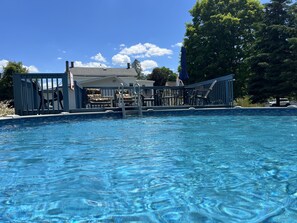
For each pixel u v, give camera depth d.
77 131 5.54
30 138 4.69
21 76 7.97
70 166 2.80
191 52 21.61
